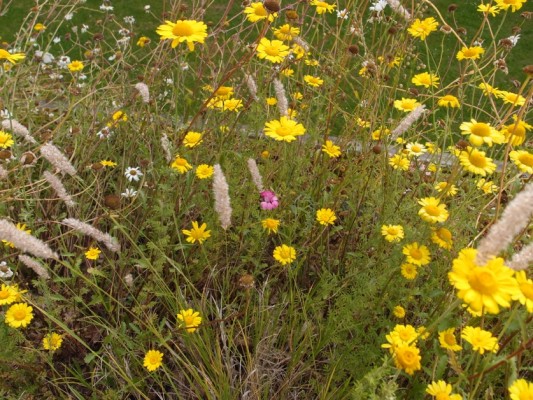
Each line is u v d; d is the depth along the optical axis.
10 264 0.68
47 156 0.57
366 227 0.79
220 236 0.76
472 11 2.09
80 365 0.67
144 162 0.80
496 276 0.37
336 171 0.99
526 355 0.60
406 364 0.45
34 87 0.94
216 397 0.61
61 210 0.83
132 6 1.98
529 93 0.56
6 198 0.66
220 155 0.78
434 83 0.89
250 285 0.58
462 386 0.55
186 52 0.85
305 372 0.66
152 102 0.85
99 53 1.06
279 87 0.68
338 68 0.86
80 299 0.59
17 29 1.83
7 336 0.60
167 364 0.67
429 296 0.59
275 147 0.88
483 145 0.74
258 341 0.63
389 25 0.88
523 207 0.35
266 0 0.63
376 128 0.91
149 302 0.68
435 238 0.61
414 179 0.90
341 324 0.62
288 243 0.74
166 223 0.76
